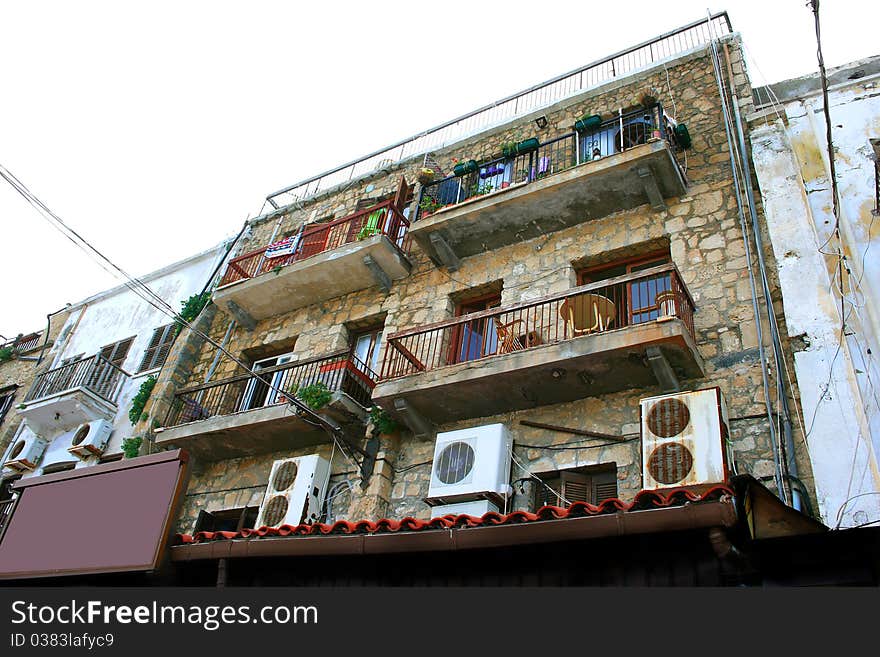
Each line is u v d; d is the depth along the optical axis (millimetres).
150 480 8625
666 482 7906
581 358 9289
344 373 11695
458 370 10203
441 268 13336
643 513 6043
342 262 13773
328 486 11312
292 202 18297
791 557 5852
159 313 18875
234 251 18250
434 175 14367
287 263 14891
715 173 11375
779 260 9492
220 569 7773
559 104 14492
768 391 8617
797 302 8961
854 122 10336
